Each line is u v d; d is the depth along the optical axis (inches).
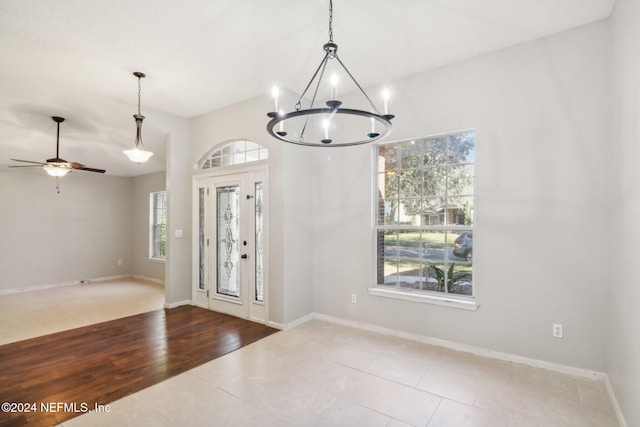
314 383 104.9
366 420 86.3
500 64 123.0
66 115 178.7
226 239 185.0
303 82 151.2
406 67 136.6
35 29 106.7
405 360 121.0
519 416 87.6
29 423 84.8
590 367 106.7
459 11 100.4
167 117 193.3
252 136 169.8
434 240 140.8
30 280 253.4
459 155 135.0
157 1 93.7
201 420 86.5
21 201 250.4
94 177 289.6
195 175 199.3
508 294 120.3
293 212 161.9
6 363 120.1
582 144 108.2
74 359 123.2
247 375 110.3
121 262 305.3
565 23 107.3
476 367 115.1
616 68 95.6
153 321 168.6
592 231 106.4
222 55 126.0
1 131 189.2
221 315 178.9
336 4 96.3
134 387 102.8
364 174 156.1
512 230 119.7
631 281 79.4
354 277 158.7
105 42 115.4
